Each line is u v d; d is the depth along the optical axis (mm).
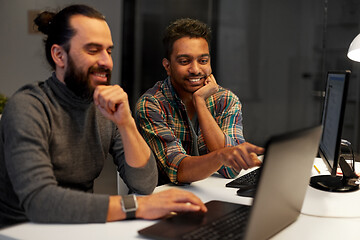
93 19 1344
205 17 4895
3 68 5203
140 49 5152
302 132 1037
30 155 1211
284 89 4570
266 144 891
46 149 1276
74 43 1321
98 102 1348
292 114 4555
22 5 4980
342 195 1449
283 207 1073
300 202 1204
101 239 1064
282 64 4539
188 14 4980
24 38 5027
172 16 5051
